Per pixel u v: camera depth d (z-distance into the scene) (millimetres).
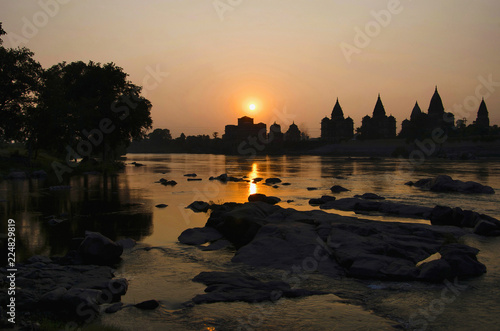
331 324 7051
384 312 7586
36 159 59719
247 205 16281
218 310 7645
